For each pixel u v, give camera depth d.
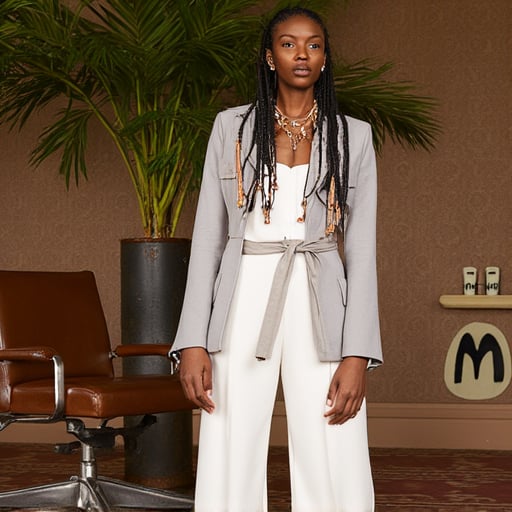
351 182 2.12
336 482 2.03
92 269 5.73
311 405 2.03
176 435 4.12
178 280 4.12
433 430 5.48
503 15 5.54
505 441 5.43
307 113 2.13
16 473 4.45
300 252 2.06
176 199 5.57
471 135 5.53
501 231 5.50
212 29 3.96
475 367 5.48
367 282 2.06
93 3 5.53
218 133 2.16
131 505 3.45
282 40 2.06
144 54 3.96
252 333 2.03
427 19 5.57
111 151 5.73
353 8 5.63
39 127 5.77
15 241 5.79
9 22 4.10
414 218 5.55
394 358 5.54
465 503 3.73
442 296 5.42
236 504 2.03
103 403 3.16
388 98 4.37
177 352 2.09
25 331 3.61
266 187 2.09
